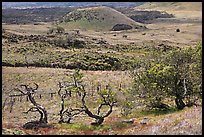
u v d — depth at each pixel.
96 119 35.62
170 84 42.22
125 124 33.66
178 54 43.59
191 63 43.34
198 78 42.44
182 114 32.88
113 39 174.25
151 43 160.12
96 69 95.19
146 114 41.00
